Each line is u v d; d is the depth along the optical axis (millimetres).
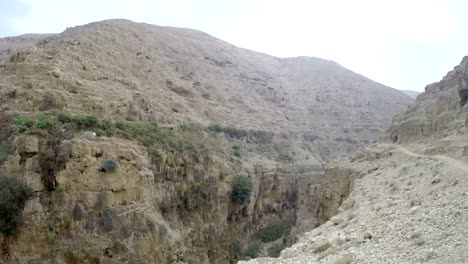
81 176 30078
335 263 12664
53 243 28016
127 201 32188
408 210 17016
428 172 23188
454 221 13422
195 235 39188
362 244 14422
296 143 79250
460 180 18359
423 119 38719
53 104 36500
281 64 130750
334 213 37719
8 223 26891
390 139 43812
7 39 85438
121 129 37375
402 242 13266
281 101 98375
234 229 47750
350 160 44250
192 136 49312
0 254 26547
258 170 57562
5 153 29453
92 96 41219
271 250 47344
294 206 62594
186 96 66688
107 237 30031
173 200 38531
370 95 108875
